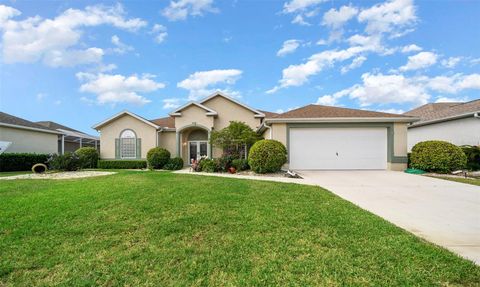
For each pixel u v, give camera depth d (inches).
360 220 198.8
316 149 591.2
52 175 529.7
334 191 328.2
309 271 124.2
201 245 154.0
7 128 730.8
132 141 818.2
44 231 174.9
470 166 560.1
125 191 296.8
